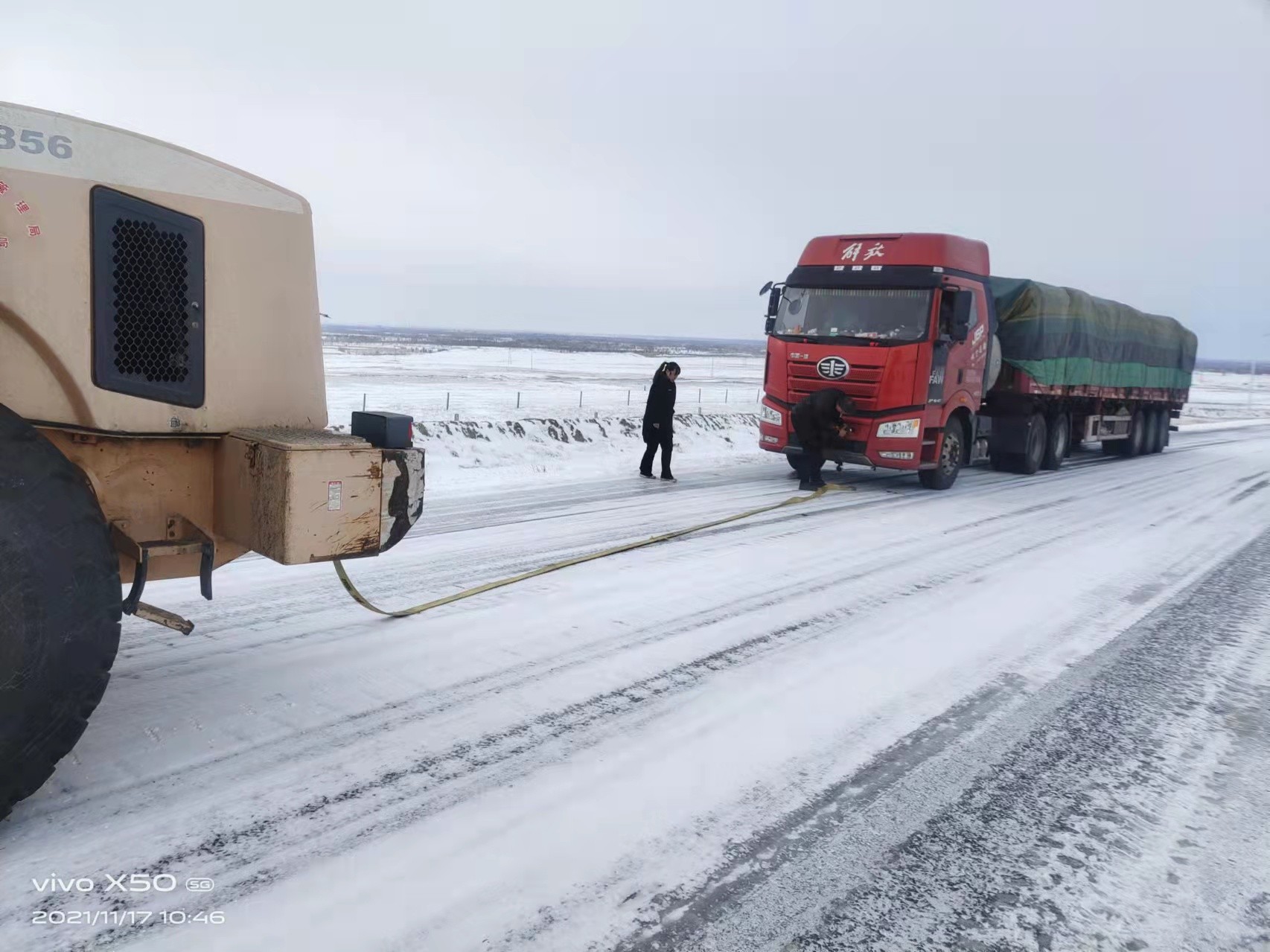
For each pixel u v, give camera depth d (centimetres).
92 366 297
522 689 417
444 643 480
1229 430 3344
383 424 353
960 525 941
